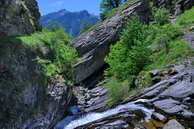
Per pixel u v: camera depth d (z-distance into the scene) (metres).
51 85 17.02
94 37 30.23
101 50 29.11
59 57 20.61
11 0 18.81
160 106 13.24
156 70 17.55
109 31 30.22
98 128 13.45
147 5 33.06
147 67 19.03
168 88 14.65
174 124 11.33
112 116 14.61
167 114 12.53
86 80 28.31
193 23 24.56
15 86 13.75
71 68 23.12
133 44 21.48
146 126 12.12
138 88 17.19
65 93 18.53
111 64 21.86
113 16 33.38
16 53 14.88
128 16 31.08
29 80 14.88
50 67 18.06
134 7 32.28
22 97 13.92
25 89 14.29
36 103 14.93
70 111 19.05
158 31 23.70
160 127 11.79
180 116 12.04
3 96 12.86
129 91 17.73
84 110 19.06
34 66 16.02
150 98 14.82
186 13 28.12
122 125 12.85
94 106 19.31
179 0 31.67
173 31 22.62
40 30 23.83
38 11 25.48
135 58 19.41
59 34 25.08
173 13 31.52
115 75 21.02
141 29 22.12
